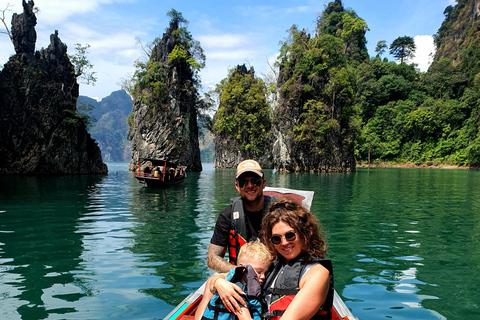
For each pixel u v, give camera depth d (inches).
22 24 1604.3
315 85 2129.7
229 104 2913.4
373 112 3786.9
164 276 237.1
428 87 3860.7
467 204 606.2
